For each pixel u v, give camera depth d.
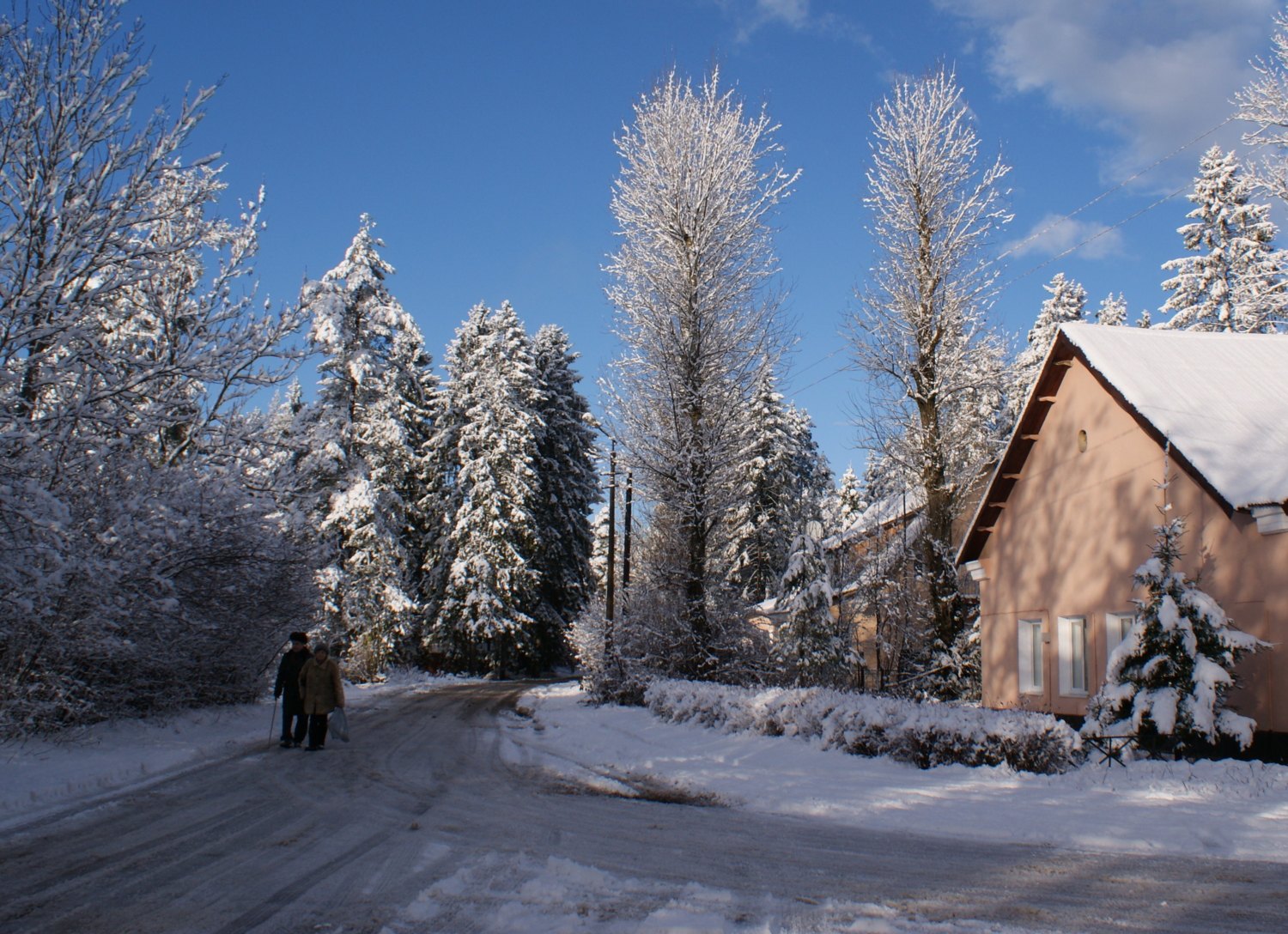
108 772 10.27
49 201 11.32
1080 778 10.72
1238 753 12.56
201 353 12.40
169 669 14.56
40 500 9.57
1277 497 12.41
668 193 24.89
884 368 24.66
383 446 37.47
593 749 14.65
